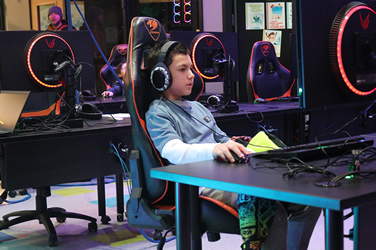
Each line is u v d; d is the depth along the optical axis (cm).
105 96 457
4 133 241
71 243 309
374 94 151
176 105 197
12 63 281
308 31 139
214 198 178
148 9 678
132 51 195
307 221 174
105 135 270
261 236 155
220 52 357
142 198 188
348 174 124
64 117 285
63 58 291
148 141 189
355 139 171
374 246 138
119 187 347
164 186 187
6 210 384
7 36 279
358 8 143
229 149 155
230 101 335
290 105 369
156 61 194
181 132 194
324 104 144
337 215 118
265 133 197
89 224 329
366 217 136
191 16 668
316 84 142
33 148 247
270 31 678
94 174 268
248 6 666
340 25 140
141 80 193
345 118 353
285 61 688
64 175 257
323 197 106
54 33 293
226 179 127
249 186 120
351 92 145
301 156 151
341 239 119
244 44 671
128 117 313
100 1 698
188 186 153
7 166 241
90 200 407
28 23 729
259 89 455
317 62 142
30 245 307
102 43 701
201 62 355
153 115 188
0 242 314
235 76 388
